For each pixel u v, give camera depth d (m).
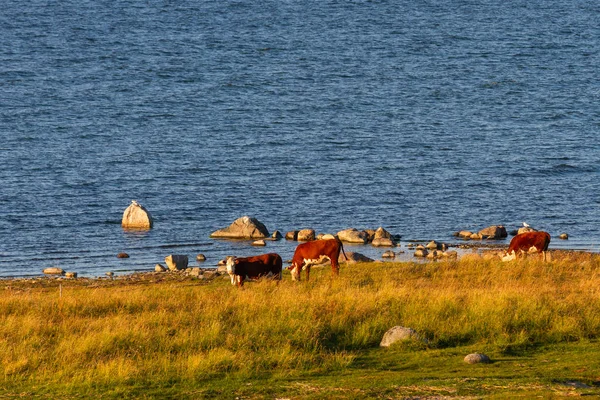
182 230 85.19
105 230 84.50
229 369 28.31
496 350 30.95
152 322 34.50
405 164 120.81
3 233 81.81
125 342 31.34
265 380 27.08
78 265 70.31
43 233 82.44
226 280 56.41
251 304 37.06
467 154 129.12
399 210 94.56
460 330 33.19
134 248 77.25
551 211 94.81
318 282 47.34
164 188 104.44
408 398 24.27
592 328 33.66
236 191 103.12
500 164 121.56
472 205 97.44
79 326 34.38
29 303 40.22
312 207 95.81
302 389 25.72
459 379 26.25
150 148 130.38
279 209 94.81
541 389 24.78
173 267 66.88
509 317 34.50
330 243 49.78
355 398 24.36
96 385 26.59
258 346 31.03
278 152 128.88
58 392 25.94
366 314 35.44
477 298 37.81
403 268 53.34
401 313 35.62
